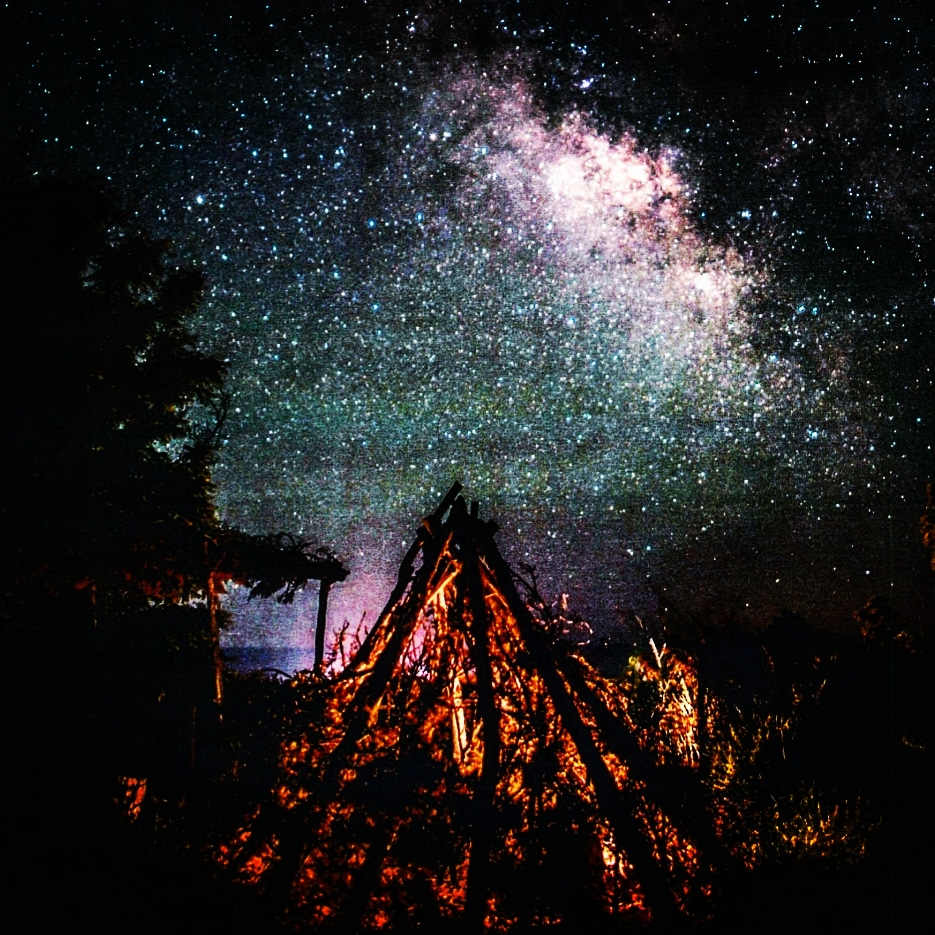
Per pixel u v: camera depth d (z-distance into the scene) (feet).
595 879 9.50
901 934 9.23
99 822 10.61
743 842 10.63
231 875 9.57
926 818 12.24
